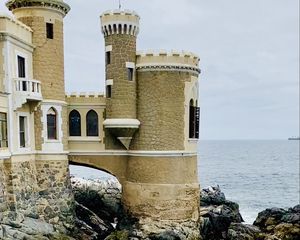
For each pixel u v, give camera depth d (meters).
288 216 40.41
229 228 37.88
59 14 32.47
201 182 99.19
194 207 34.94
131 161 35.06
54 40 32.03
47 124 31.69
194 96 35.44
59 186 31.84
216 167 142.00
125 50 34.31
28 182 29.66
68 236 29.62
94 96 35.97
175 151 34.00
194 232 34.19
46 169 31.34
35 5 31.17
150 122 34.22
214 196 48.91
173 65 33.91
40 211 30.64
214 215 39.00
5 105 27.45
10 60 27.78
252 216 57.00
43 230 28.34
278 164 154.12
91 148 36.06
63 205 31.97
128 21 34.06
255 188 88.75
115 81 34.41
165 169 33.84
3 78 27.61
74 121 36.16
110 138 35.94
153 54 34.06
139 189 34.19
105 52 35.34
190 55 34.62
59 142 32.16
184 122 34.50
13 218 27.20
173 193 33.75
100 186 51.28
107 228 38.91
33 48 31.19
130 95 34.34
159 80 34.12
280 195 79.25
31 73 31.02
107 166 36.00
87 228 34.62
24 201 28.77
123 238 31.94
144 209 33.94
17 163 28.42
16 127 28.69
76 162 36.12
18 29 28.98
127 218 34.88
